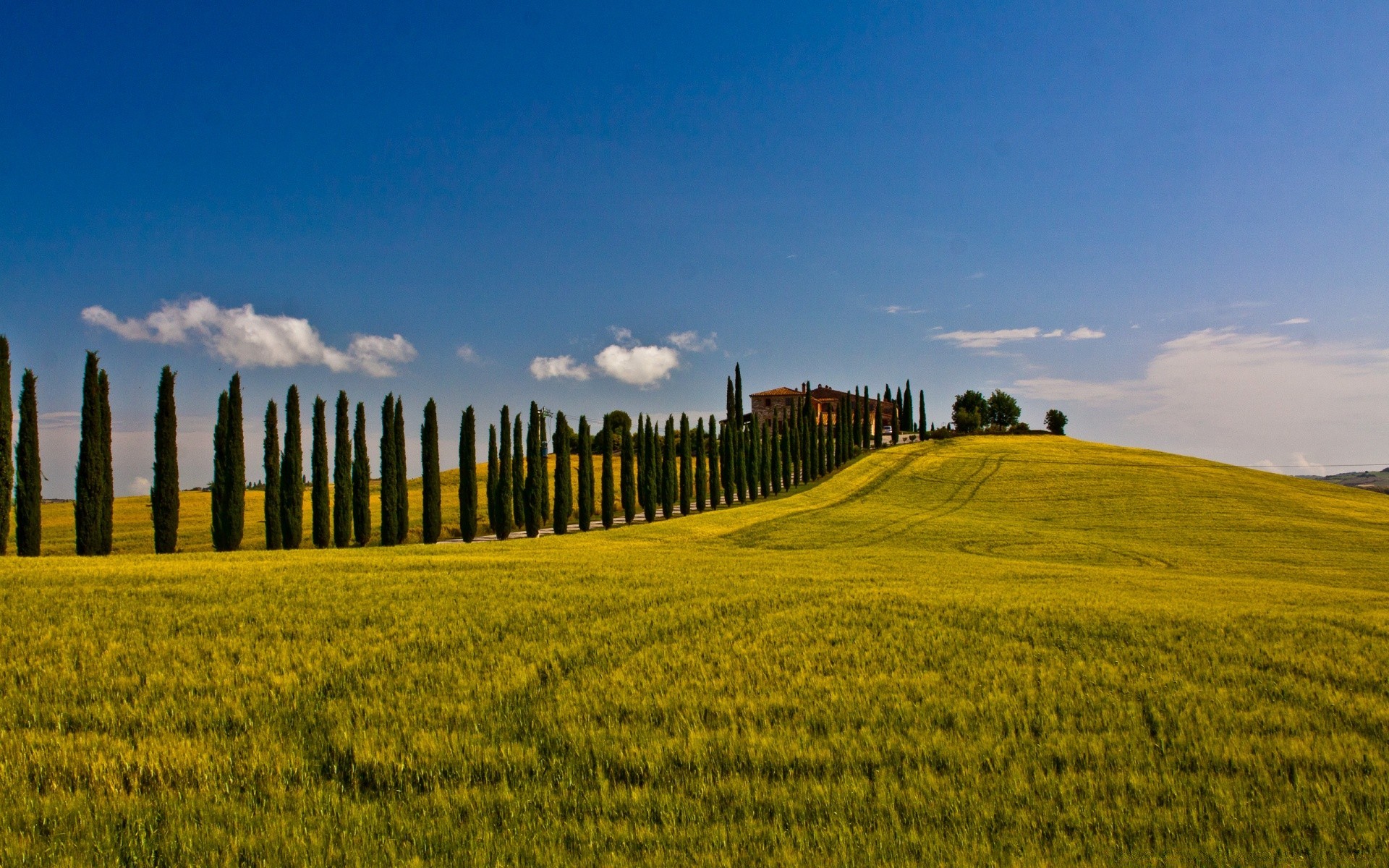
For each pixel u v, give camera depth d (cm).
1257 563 4434
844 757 1033
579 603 2025
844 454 11412
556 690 1320
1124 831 848
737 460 8775
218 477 4309
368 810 878
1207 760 1040
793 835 825
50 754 1017
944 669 1462
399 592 2141
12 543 4675
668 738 1101
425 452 5319
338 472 4806
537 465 6256
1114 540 5522
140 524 6072
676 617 1888
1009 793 930
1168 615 1922
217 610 1853
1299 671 1459
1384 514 7344
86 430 3797
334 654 1496
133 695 1284
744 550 4247
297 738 1104
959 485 9025
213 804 897
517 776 986
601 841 808
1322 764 1024
